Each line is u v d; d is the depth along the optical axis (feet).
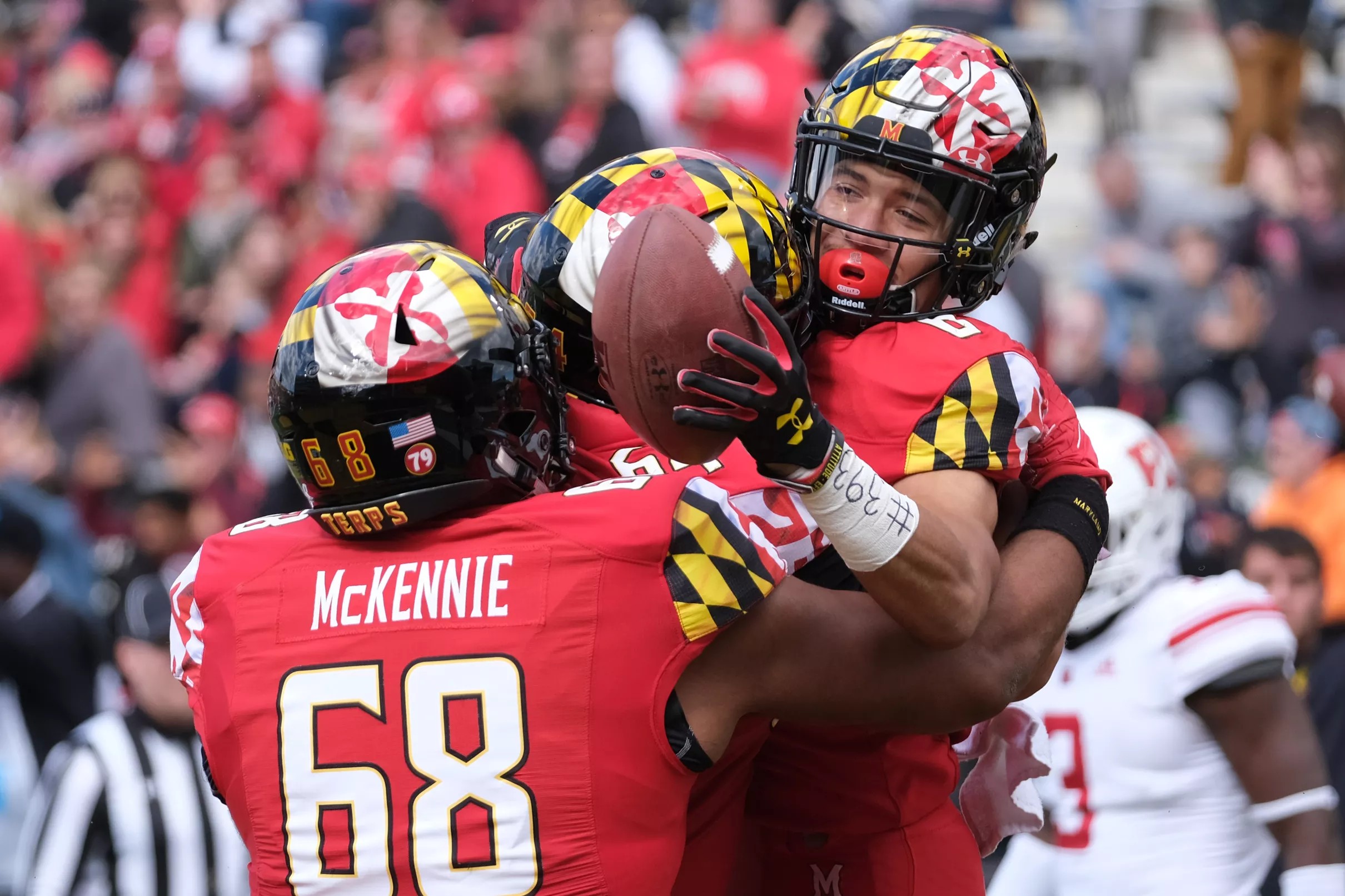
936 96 23.88
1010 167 24.39
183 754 45.21
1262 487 77.71
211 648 22.41
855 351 23.21
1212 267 86.94
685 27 122.83
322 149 112.37
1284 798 36.52
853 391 22.85
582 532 21.07
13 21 150.10
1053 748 38.70
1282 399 80.74
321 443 21.50
